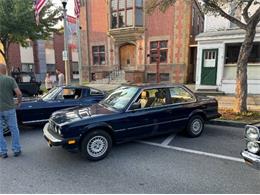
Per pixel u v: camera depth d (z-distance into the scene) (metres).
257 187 3.66
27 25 13.74
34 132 6.93
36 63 29.61
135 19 19.42
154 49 19.72
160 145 5.65
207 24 13.77
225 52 13.41
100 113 5.00
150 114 5.39
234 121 7.39
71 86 7.76
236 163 4.57
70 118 4.77
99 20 22.17
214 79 13.82
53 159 4.85
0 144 4.89
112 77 21.08
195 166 4.45
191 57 19.33
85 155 4.65
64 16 11.91
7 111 4.85
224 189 3.61
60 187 3.71
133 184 3.78
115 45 21.48
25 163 4.65
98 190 3.61
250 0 7.53
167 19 18.73
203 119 6.39
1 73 4.77
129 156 4.98
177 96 6.01
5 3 12.97
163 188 3.65
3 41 14.84
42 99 7.28
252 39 7.68
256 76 12.76
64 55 12.06
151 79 20.16
